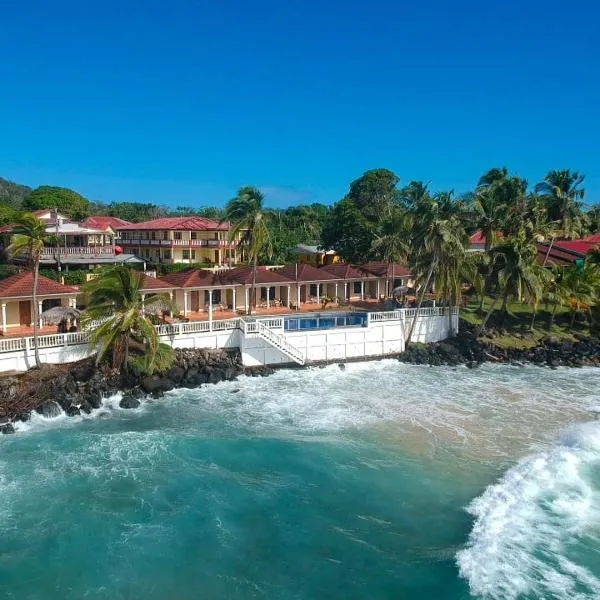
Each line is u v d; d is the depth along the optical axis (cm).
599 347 5256
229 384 4066
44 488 2478
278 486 2555
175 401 3691
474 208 5741
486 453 2941
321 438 3117
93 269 6241
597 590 1858
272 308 5784
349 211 7725
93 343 3534
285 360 4481
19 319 4422
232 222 5638
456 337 5244
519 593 1842
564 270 5728
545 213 7012
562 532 2191
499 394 4003
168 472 2659
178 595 1853
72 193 10712
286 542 2134
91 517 2264
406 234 6109
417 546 2114
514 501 2419
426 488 2550
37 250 3597
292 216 12062
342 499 2448
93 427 3219
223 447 2959
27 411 3303
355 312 5453
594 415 3572
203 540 2138
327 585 1902
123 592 1861
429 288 6400
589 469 2750
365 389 4044
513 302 6291
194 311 5472
